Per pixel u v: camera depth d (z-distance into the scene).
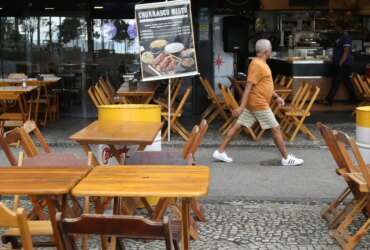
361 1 16.81
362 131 6.53
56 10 12.60
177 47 9.17
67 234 3.16
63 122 12.03
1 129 9.89
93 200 5.58
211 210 6.23
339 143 5.18
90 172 4.10
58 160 5.39
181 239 4.26
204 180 3.85
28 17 12.62
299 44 16.58
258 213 6.12
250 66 7.92
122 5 12.59
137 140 5.12
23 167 4.30
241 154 8.96
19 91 9.65
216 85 12.79
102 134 5.41
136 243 5.21
